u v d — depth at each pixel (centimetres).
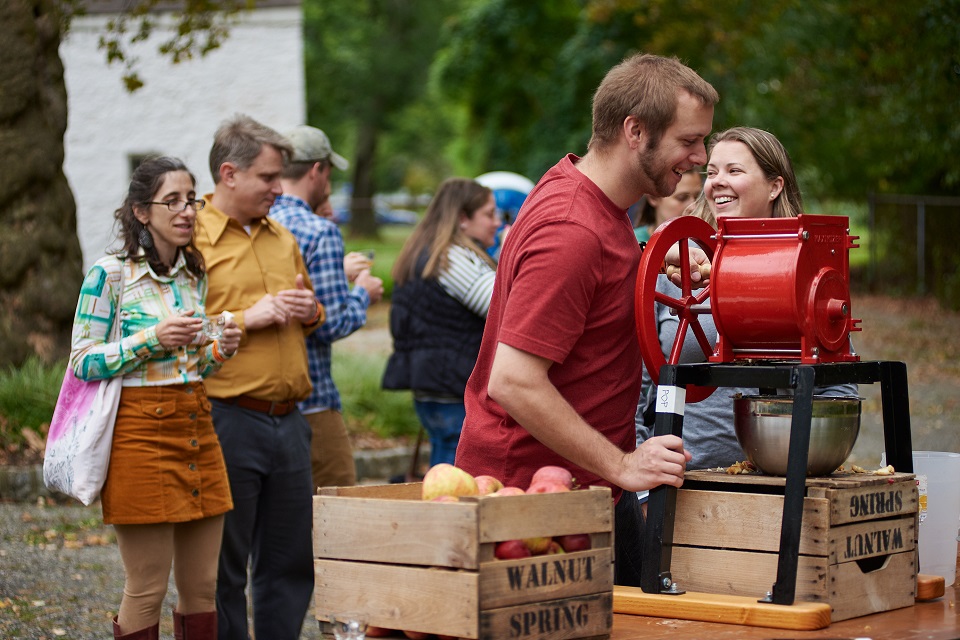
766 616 262
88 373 398
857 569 274
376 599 252
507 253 302
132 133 1933
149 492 402
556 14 3100
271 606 488
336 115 4459
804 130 2295
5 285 988
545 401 279
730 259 282
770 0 2178
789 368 268
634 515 349
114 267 413
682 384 285
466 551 237
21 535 732
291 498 486
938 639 253
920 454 341
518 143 3269
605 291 294
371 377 1119
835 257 285
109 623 576
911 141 1942
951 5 1692
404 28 4475
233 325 421
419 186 6194
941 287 2173
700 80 292
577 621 251
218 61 1944
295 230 543
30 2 1017
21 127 1007
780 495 275
